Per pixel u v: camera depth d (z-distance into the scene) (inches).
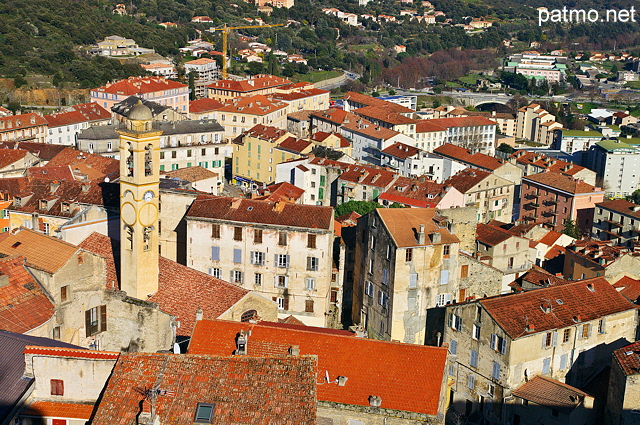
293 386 2967.5
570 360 4982.8
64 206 5871.1
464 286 5866.1
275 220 5807.1
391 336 5585.6
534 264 7308.1
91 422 2994.6
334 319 6240.2
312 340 3779.5
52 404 3248.0
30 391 3240.7
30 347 3267.7
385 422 3499.0
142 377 2997.0
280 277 5831.7
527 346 4741.6
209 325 3870.6
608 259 6855.3
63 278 4158.5
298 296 5836.6
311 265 5777.6
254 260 5841.5
